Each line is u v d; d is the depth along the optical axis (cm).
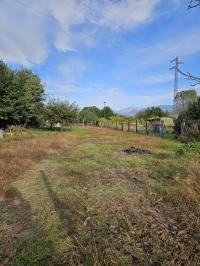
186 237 344
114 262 288
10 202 483
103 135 2148
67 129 3164
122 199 491
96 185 589
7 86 2102
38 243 333
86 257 296
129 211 428
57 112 2803
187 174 599
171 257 300
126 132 2648
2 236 354
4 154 984
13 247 327
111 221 394
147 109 4962
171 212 430
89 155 1012
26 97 2322
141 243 333
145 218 404
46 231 366
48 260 301
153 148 1233
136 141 1545
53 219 405
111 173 699
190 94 2675
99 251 306
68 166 798
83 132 2611
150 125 2869
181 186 516
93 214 423
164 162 807
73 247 324
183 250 312
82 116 5850
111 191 544
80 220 397
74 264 286
